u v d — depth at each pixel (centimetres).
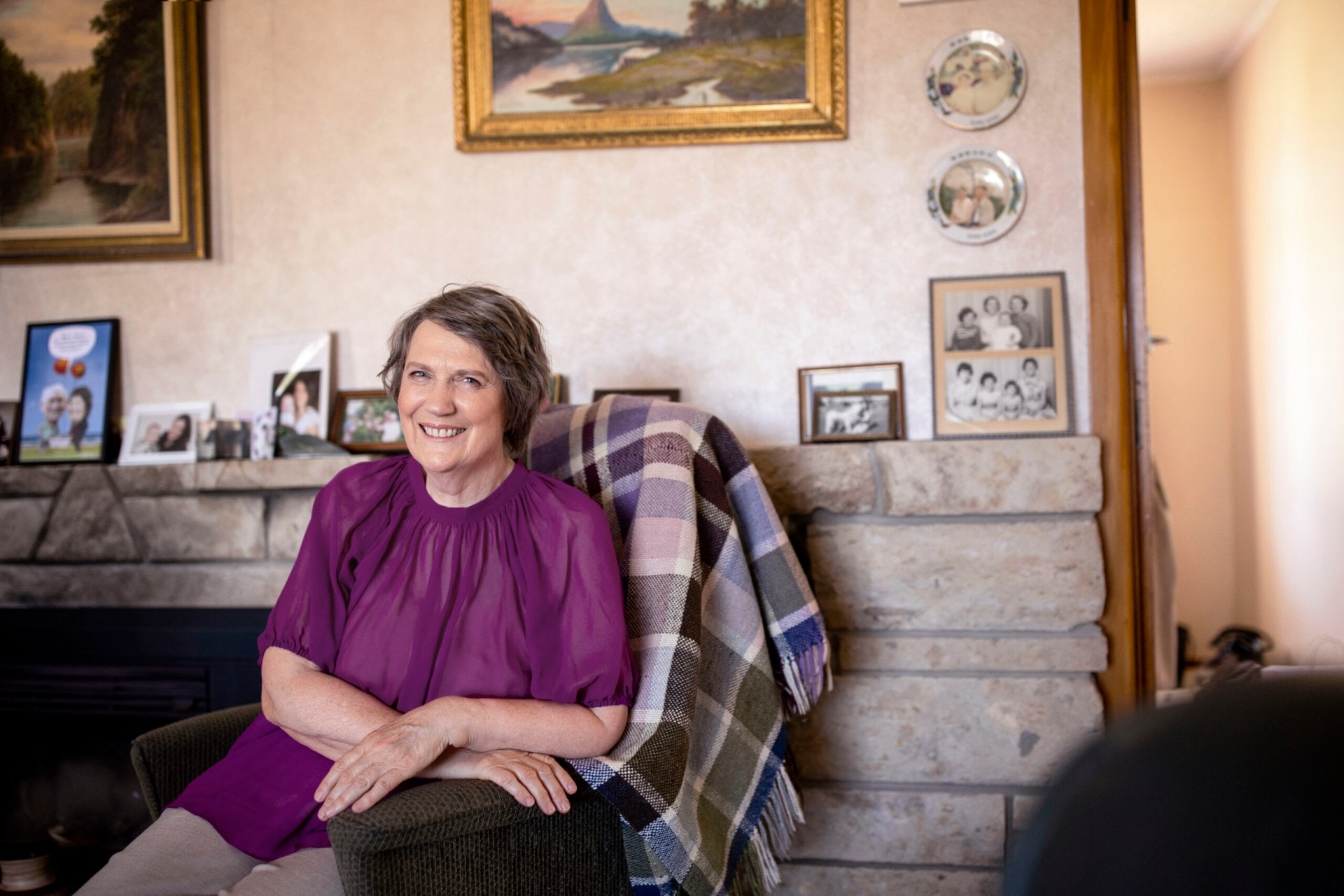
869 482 219
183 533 236
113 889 135
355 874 121
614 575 154
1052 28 226
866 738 221
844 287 232
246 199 250
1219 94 450
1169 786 32
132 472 236
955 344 228
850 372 230
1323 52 324
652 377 238
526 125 237
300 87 248
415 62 245
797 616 188
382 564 156
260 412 244
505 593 153
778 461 220
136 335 254
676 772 152
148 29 251
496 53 239
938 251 230
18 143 254
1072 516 217
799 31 231
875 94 231
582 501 159
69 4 253
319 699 146
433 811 126
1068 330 225
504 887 135
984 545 217
